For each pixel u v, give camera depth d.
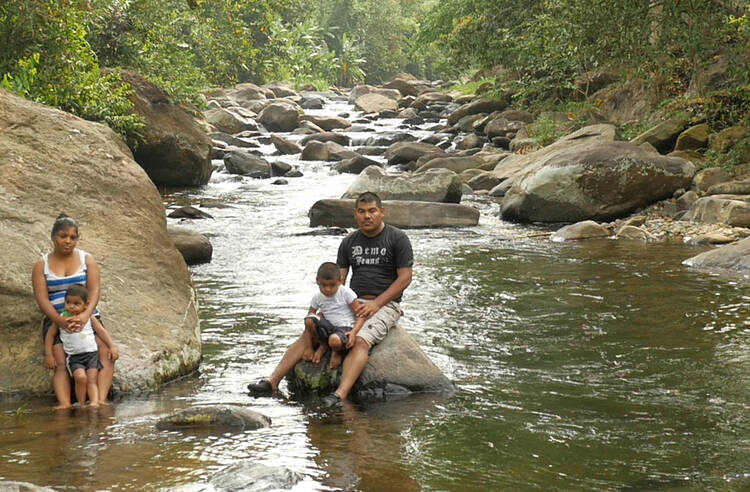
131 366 6.09
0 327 6.10
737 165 15.19
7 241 6.45
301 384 6.11
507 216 15.09
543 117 24.20
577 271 10.38
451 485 4.27
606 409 5.60
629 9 15.19
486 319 8.13
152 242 7.25
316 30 61.72
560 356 6.92
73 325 5.67
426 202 14.42
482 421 5.36
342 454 4.69
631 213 14.55
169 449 4.72
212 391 6.05
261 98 38.22
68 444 4.81
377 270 6.34
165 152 19.11
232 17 26.55
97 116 17.08
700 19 15.48
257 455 4.64
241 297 9.11
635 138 17.86
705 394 5.91
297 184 20.33
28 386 5.90
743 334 7.48
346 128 31.44
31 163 7.14
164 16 24.08
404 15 77.31
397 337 6.23
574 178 14.49
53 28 16.11
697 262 10.69
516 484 4.31
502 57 25.16
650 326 7.80
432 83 55.19
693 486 4.30
